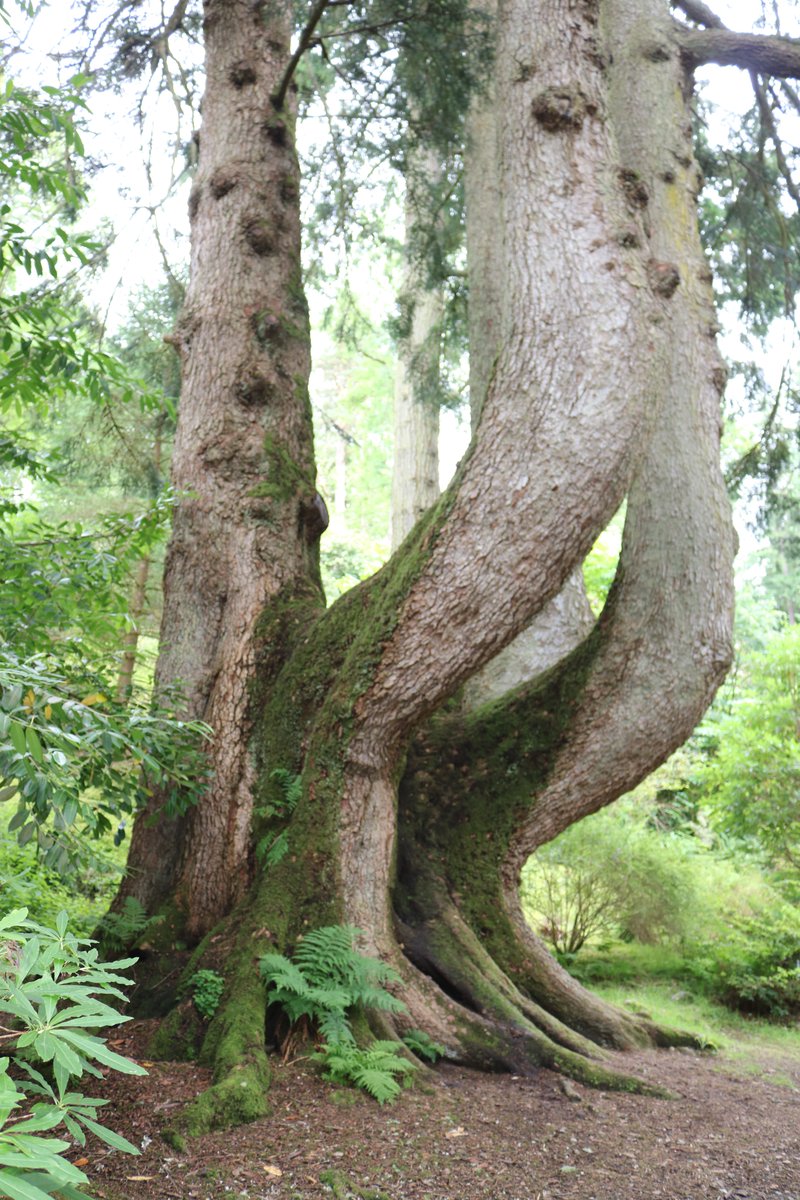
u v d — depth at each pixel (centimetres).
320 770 504
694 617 570
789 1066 601
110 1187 286
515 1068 468
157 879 534
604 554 1502
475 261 855
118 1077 386
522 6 520
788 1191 339
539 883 973
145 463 958
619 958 941
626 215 500
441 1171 327
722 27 795
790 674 1005
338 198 984
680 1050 594
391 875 527
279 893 479
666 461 585
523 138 505
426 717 512
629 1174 343
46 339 452
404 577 495
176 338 638
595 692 580
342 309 1107
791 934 851
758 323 1003
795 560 1020
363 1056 418
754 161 959
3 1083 151
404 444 1252
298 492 605
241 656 558
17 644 434
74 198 462
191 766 481
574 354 475
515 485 472
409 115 870
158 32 807
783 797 948
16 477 555
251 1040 406
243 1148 329
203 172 668
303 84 979
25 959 174
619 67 696
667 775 1179
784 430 894
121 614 473
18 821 309
